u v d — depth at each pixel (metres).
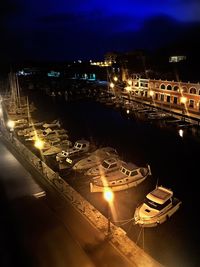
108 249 16.33
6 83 112.25
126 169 24.30
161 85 57.72
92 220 19.17
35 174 26.45
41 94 82.25
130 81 70.06
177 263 16.02
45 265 14.68
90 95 74.00
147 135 39.41
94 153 29.70
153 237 18.17
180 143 35.62
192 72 57.62
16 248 15.98
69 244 16.25
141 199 22.56
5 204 20.95
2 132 42.16
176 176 26.45
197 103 48.31
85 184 25.22
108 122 47.47
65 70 150.75
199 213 20.62
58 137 38.00
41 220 18.69
